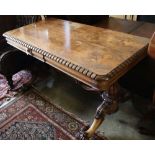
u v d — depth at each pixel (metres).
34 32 1.61
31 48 1.40
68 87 1.94
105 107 1.39
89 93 1.86
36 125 1.57
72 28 1.65
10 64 1.79
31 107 1.73
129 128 1.51
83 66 1.12
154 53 1.13
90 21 2.21
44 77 2.09
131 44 1.34
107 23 2.24
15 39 1.54
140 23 2.21
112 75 1.07
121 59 1.16
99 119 1.40
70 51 1.28
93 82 1.10
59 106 1.73
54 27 1.68
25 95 1.87
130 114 1.62
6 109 1.72
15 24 2.26
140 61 1.41
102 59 1.17
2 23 2.17
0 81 2.07
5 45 2.28
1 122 1.61
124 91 1.61
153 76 1.39
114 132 1.49
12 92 1.90
